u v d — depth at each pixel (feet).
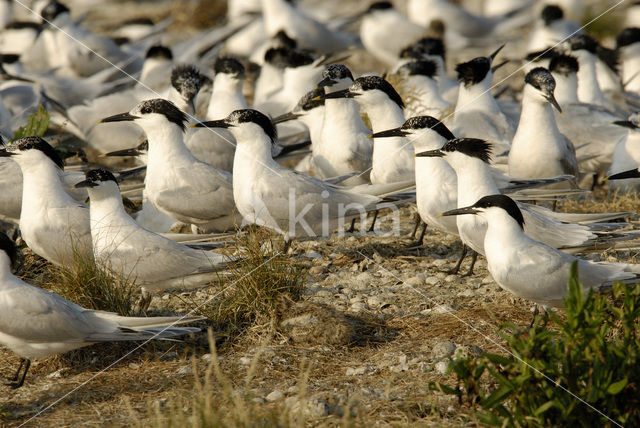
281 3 91.81
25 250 39.58
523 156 42.60
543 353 22.86
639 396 22.86
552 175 42.45
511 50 93.30
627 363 22.84
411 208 47.96
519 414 22.66
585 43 59.06
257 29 98.12
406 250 40.50
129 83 68.13
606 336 27.96
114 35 106.22
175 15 114.73
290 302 31.94
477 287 35.35
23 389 28.45
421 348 29.37
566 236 32.73
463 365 23.59
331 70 46.39
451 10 96.43
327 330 30.25
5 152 34.14
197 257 32.68
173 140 39.68
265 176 37.99
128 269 32.12
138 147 44.16
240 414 22.36
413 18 99.81
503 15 99.25
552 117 42.32
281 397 25.95
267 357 29.22
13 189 39.68
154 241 32.30
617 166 47.06
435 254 40.29
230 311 32.14
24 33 86.63
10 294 27.71
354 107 45.60
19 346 28.07
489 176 33.83
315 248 40.75
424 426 23.24
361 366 28.32
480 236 33.32
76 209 35.06
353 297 34.68
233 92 53.21
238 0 108.17
